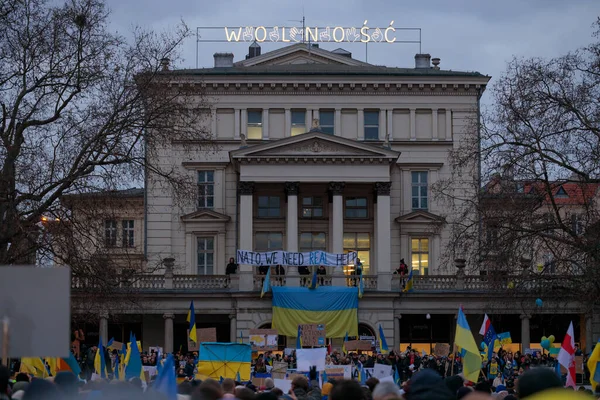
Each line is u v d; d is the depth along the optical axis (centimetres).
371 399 1664
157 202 7725
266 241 7844
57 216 4556
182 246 7738
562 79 5009
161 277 7175
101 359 3034
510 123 5028
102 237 4819
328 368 3584
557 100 4956
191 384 1881
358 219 7825
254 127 7931
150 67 4878
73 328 5784
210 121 7894
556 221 5122
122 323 7456
